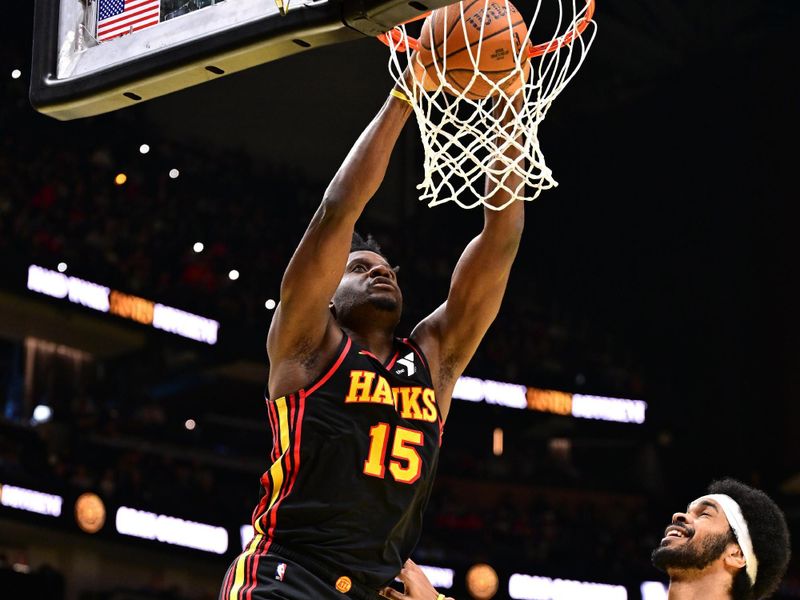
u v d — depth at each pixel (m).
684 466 21.25
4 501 13.95
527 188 20.64
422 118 3.28
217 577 16.27
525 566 17.42
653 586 17.83
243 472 17.59
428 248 21.88
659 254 22.36
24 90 18.77
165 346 17.98
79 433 16.20
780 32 21.33
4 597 12.65
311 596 2.93
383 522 3.03
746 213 21.50
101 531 14.80
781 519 3.47
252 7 3.07
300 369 3.14
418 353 3.31
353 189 3.15
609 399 20.95
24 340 17.36
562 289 22.81
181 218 19.39
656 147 22.61
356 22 2.87
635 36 22.03
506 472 20.36
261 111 21.94
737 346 21.22
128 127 20.09
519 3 13.02
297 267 3.12
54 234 17.02
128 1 3.38
